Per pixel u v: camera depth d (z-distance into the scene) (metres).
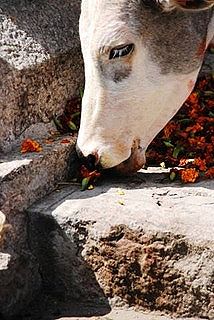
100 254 4.81
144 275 4.72
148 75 4.83
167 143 5.57
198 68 4.96
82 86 6.02
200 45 4.91
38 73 5.51
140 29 4.72
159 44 4.79
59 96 5.75
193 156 5.55
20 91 5.37
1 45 5.37
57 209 4.95
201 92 6.16
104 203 4.91
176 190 5.03
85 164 5.27
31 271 4.90
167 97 4.93
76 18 6.09
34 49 5.55
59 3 6.03
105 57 4.76
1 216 4.78
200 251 4.54
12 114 5.32
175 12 4.74
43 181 5.15
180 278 4.62
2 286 4.62
